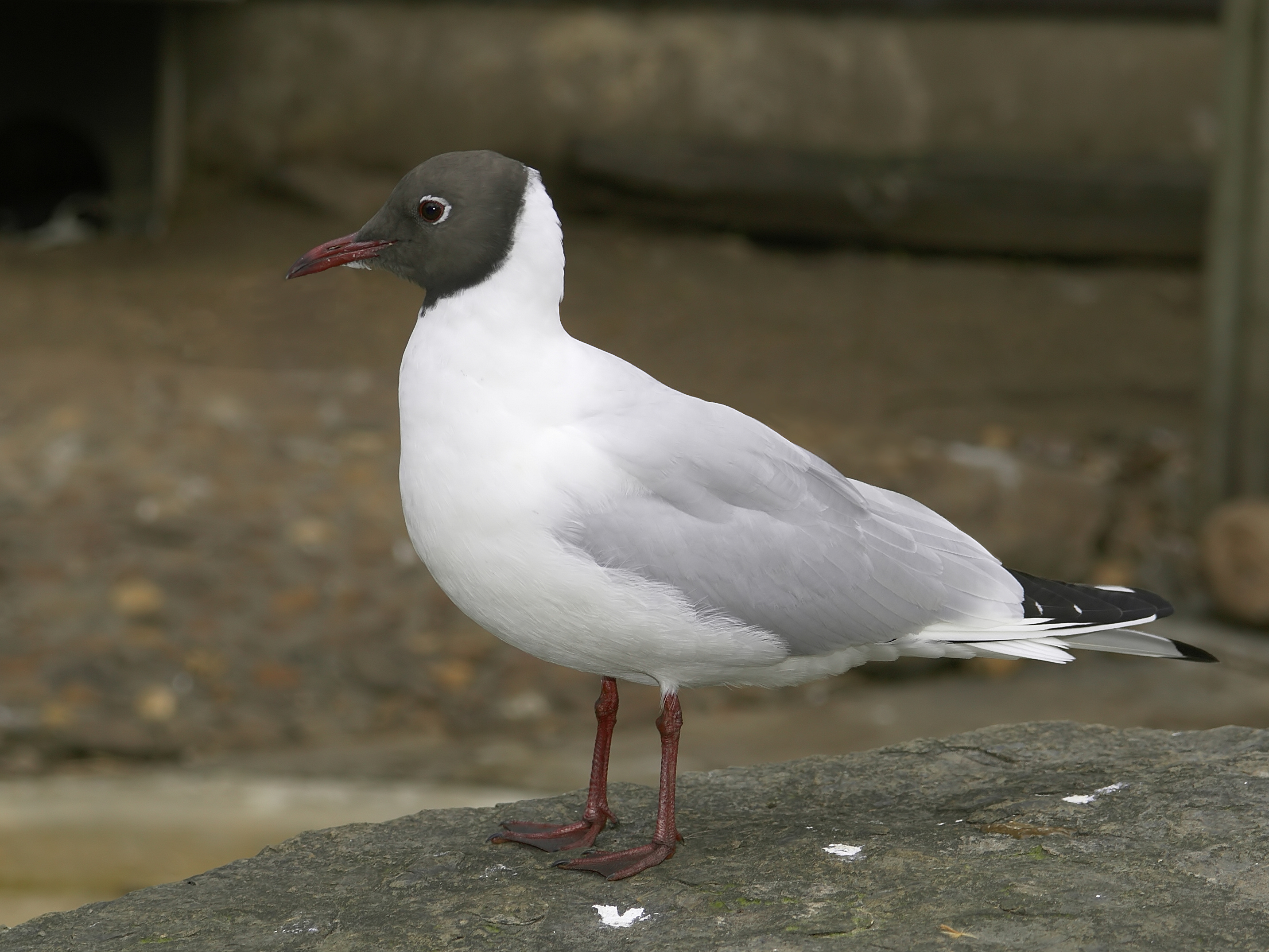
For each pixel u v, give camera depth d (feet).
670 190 66.33
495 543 16.40
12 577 38.42
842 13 68.39
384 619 39.11
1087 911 14.99
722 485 16.81
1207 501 44.06
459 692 37.45
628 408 16.76
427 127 68.59
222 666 36.96
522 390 16.40
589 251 65.16
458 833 18.40
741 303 61.26
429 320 16.80
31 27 66.54
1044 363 57.98
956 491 44.32
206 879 17.15
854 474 44.88
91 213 66.90
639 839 17.90
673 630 16.63
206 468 43.24
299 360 52.31
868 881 16.02
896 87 68.80
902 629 17.48
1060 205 66.03
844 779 19.33
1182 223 66.13
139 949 15.42
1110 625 17.72
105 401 46.29
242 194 68.33
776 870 16.47
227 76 68.13
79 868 27.43
